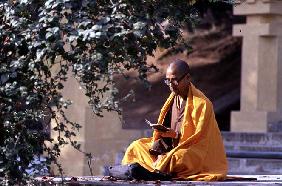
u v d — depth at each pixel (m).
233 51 51.72
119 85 48.41
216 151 17.34
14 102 14.66
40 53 14.05
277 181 17.44
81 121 27.84
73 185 16.27
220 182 16.58
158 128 17.34
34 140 14.98
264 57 32.09
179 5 14.79
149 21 14.29
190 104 17.39
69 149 27.78
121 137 29.06
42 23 14.15
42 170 15.57
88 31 13.78
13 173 14.75
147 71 14.77
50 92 14.77
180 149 17.03
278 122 31.69
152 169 17.39
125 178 16.89
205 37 52.16
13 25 14.29
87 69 14.16
